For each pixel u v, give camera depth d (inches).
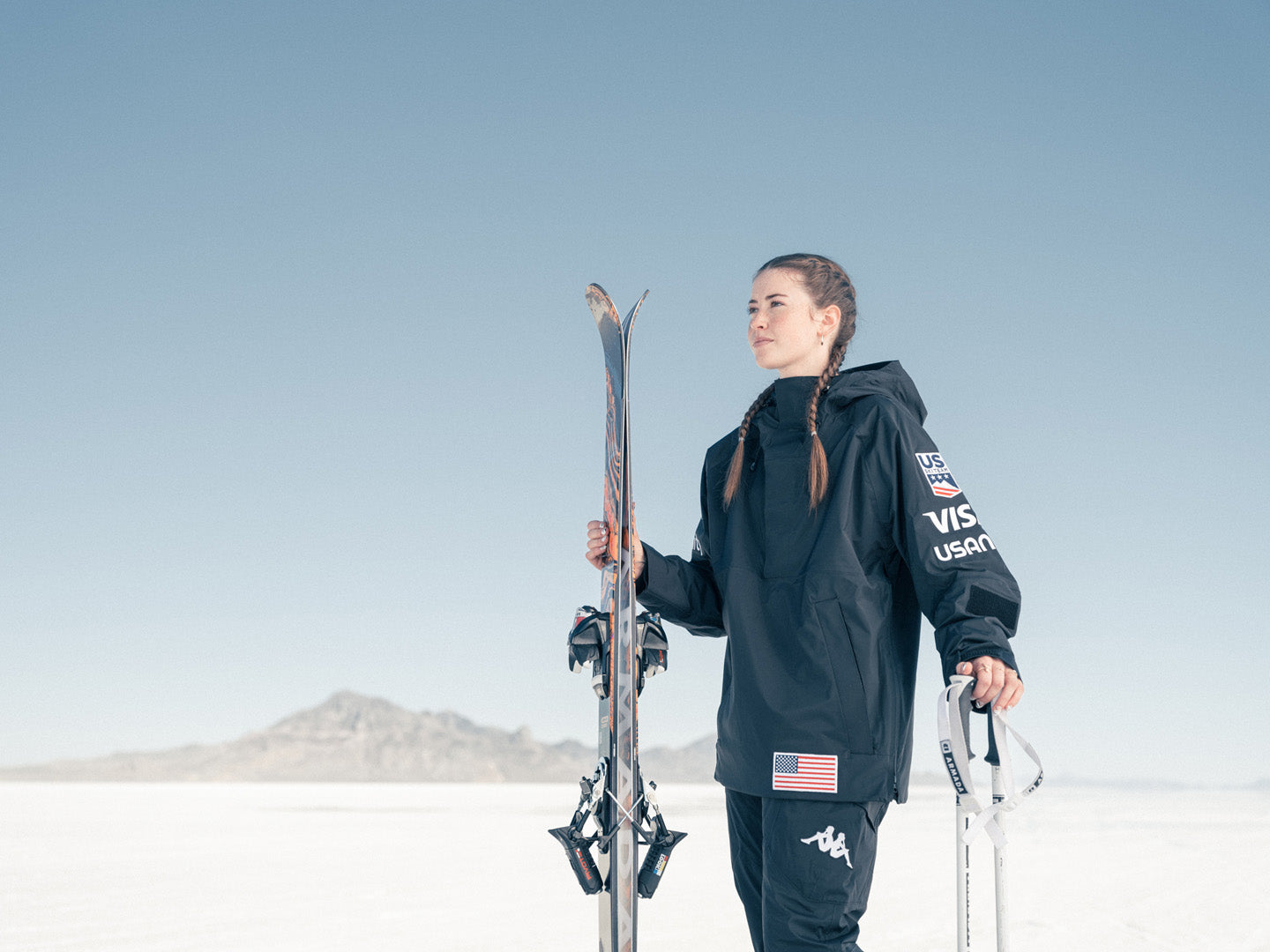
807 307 92.0
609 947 83.0
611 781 83.3
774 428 90.0
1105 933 214.4
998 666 71.8
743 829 87.0
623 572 86.0
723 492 92.0
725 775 86.3
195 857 431.2
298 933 223.1
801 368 92.6
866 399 86.4
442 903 276.5
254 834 598.5
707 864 402.3
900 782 80.6
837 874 77.9
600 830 83.4
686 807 939.3
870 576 82.6
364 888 313.6
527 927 230.4
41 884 322.7
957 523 80.5
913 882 320.5
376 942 209.6
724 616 88.2
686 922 235.6
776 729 81.4
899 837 606.5
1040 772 71.9
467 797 1750.7
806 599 81.9
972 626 74.7
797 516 85.5
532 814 941.2
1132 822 762.2
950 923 228.7
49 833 594.2
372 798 1626.5
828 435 86.1
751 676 83.9
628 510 87.0
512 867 384.8
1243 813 1039.0
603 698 85.9
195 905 270.5
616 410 91.5
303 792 2194.9
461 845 506.6
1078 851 462.0
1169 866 375.2
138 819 781.9
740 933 218.1
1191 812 1028.5
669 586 92.3
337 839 552.7
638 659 88.0
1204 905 259.9
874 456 83.6
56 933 224.4
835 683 80.1
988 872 363.9
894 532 82.7
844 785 78.5
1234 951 194.5
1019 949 195.5
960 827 75.7
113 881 333.4
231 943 209.5
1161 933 214.2
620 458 88.3
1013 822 737.0
